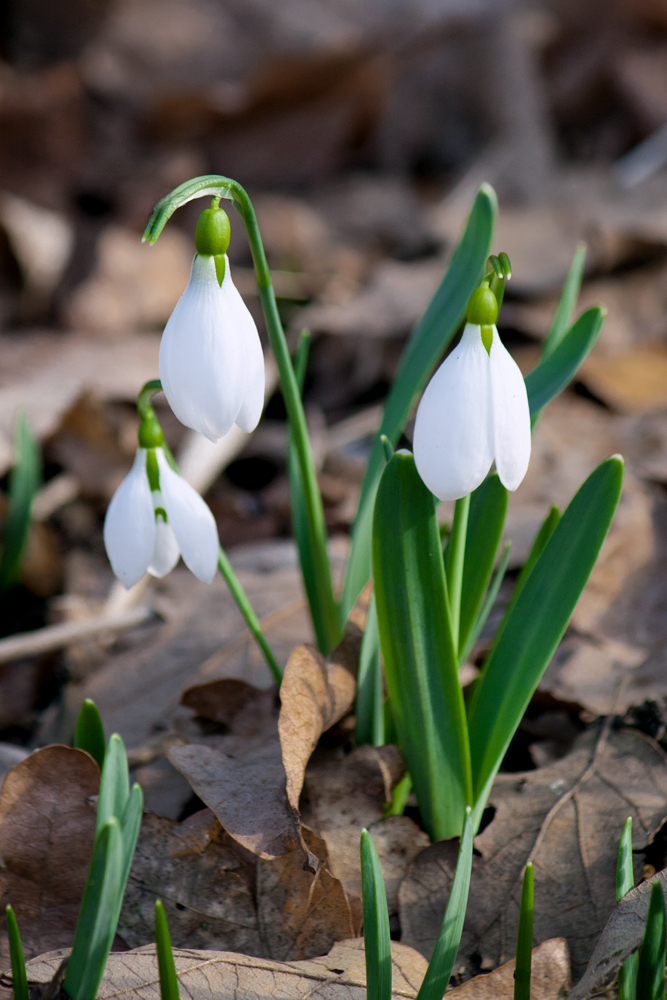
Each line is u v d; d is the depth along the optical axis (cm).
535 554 35
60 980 31
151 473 33
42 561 51
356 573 36
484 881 34
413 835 34
